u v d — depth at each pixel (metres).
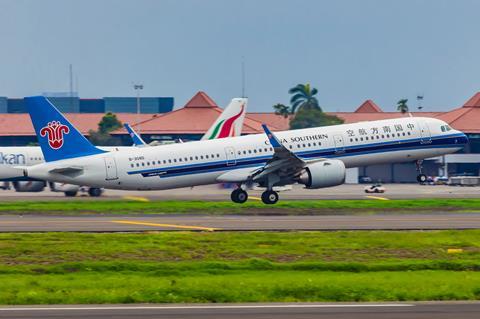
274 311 95.19
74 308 97.69
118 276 119.56
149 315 93.06
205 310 96.06
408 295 104.19
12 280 115.44
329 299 103.75
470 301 102.25
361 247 146.25
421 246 147.00
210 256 138.00
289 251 142.38
